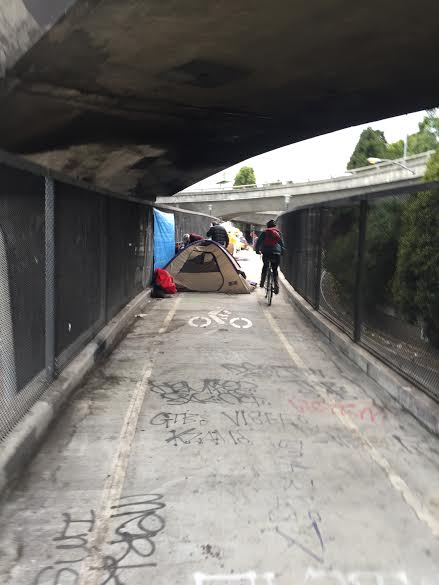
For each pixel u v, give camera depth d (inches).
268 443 173.3
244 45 260.2
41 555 114.3
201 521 128.3
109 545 118.3
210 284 524.1
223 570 111.0
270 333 343.3
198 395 218.4
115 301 339.6
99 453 163.6
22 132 341.4
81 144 414.3
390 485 147.5
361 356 260.2
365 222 274.1
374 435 181.0
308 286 428.8
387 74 321.7
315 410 203.8
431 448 171.5
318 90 348.8
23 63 256.5
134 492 141.1
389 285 240.8
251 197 1979.6
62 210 215.3
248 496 140.3
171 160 536.4
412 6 224.2
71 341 233.3
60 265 213.2
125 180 583.5
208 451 166.7
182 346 301.0
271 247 452.8
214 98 352.2
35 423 164.9
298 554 116.6
